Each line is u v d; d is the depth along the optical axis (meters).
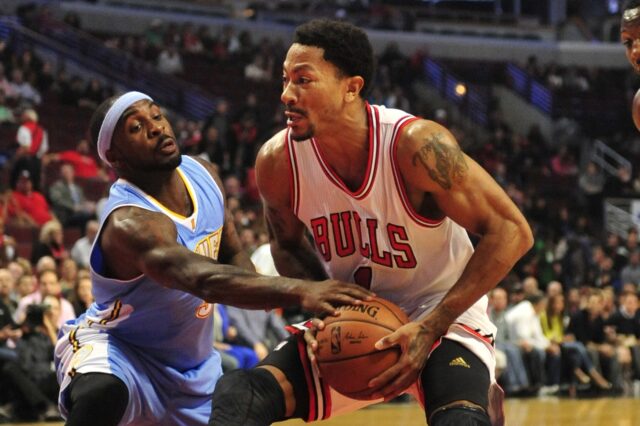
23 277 7.80
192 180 3.46
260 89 18.17
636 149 20.25
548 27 24.44
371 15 23.08
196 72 17.98
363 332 2.84
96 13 19.09
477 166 2.95
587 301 11.18
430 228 3.02
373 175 2.96
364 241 3.07
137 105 3.26
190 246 3.34
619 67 23.30
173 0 21.02
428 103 20.69
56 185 11.05
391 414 7.62
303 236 3.39
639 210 17.08
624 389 11.12
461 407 2.78
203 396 3.55
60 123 14.16
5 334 7.34
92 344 3.36
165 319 3.36
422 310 3.12
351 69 2.91
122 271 3.25
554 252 14.80
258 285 2.80
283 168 3.11
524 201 16.06
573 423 6.83
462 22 23.86
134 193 3.29
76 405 3.18
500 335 10.02
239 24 20.86
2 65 14.60
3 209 10.34
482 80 22.03
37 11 17.33
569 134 20.56
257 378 2.92
